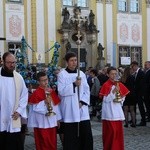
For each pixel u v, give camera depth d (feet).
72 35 95.50
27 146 31.27
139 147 30.40
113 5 101.96
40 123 24.63
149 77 44.52
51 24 93.66
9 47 89.04
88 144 24.14
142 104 41.60
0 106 20.49
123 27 103.30
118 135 26.09
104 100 26.32
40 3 92.48
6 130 20.52
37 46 91.71
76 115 23.86
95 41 98.37
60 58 94.02
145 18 106.93
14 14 89.61
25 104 20.95
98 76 49.06
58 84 24.18
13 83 20.72
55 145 24.99
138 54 106.11
